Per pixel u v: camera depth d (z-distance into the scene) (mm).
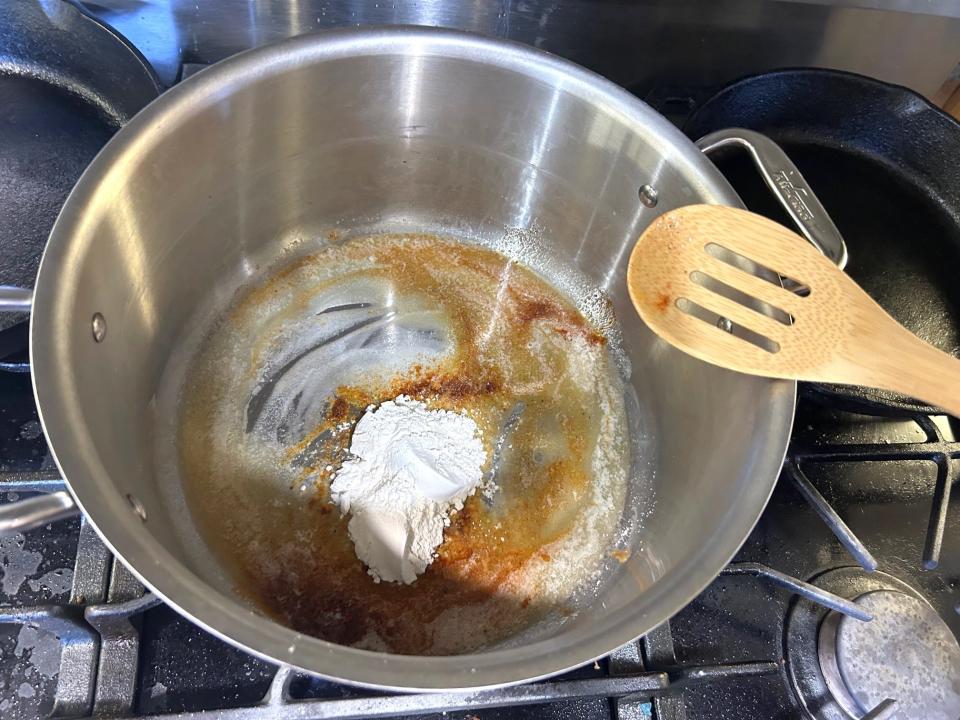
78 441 228
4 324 318
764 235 303
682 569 252
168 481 340
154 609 291
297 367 385
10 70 422
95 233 266
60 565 298
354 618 319
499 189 404
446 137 376
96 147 408
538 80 328
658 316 293
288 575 327
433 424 369
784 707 304
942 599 334
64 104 419
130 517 225
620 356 409
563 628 322
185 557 322
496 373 397
